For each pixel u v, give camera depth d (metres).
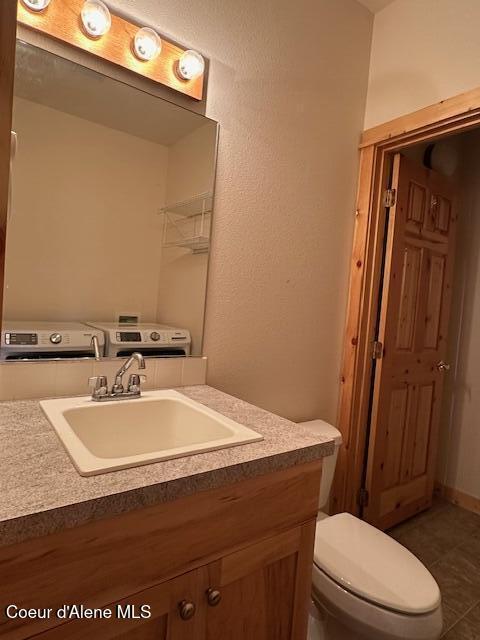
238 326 1.56
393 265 1.94
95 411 1.07
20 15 1.05
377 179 1.90
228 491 0.79
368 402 1.99
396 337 2.02
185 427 1.16
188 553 0.75
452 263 2.36
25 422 0.94
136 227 1.31
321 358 1.88
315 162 1.75
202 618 0.78
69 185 1.19
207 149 1.42
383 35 1.88
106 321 1.26
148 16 1.24
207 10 1.37
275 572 0.90
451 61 1.61
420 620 1.06
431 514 2.37
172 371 1.39
